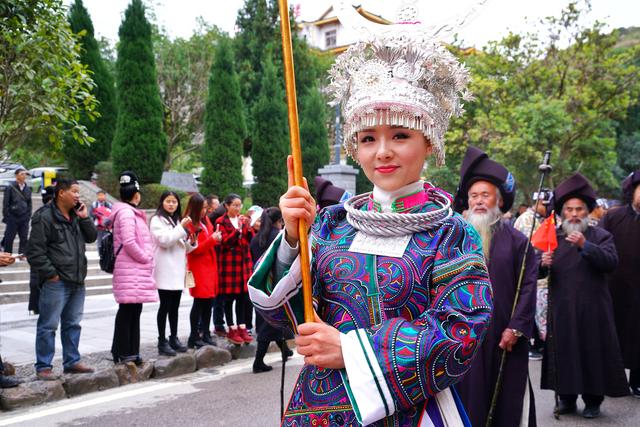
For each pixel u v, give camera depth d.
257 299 1.47
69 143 18.34
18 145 6.12
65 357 4.98
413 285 1.35
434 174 17.89
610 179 19.00
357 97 1.47
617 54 17.62
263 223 5.75
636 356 5.00
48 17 5.49
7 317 7.81
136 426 4.13
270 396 4.90
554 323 4.47
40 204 14.52
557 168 16.75
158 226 5.54
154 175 17.11
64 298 4.84
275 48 25.61
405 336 1.26
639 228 5.13
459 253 1.36
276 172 19.55
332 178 13.66
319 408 1.37
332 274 1.44
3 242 10.49
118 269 5.15
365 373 1.24
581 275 4.46
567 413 4.60
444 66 1.50
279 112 19.64
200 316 6.20
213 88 18.27
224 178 18.14
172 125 24.08
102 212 13.51
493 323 3.01
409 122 1.43
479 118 16.64
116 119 18.88
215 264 6.10
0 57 5.20
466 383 2.91
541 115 15.70
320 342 1.29
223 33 23.73
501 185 3.23
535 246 4.44
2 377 4.56
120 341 5.28
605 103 17.12
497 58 17.44
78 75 6.00
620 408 4.73
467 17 1.48
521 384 2.94
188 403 4.67
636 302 5.04
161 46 23.59
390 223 1.40
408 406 1.26
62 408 4.47
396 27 1.50
